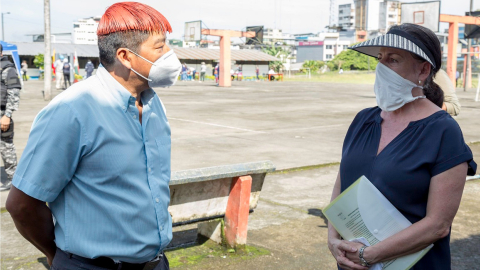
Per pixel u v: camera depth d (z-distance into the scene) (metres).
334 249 1.92
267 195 5.60
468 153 1.73
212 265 3.59
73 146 1.63
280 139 9.53
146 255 1.81
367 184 1.81
